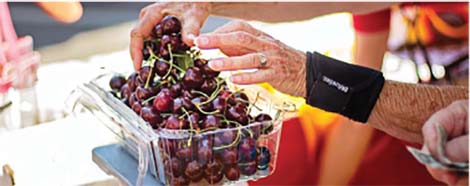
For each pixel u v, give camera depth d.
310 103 1.22
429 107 1.21
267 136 1.16
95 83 1.37
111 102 1.24
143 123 1.11
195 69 1.14
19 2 4.29
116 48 3.76
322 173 1.71
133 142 1.21
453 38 1.69
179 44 1.18
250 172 1.16
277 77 1.19
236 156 1.12
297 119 1.78
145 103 1.16
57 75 2.43
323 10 1.71
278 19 1.66
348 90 1.19
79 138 1.48
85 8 4.43
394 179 1.67
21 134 1.60
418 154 1.00
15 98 1.83
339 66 1.20
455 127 1.03
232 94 1.16
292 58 1.20
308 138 1.76
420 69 1.75
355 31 1.90
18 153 1.49
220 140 1.10
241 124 1.12
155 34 1.26
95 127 1.52
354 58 1.93
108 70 1.49
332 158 1.72
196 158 1.10
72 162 1.42
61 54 3.62
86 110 1.39
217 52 1.28
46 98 1.94
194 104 1.11
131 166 1.24
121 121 1.16
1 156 1.48
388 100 1.21
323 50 2.22
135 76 1.23
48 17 4.18
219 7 1.50
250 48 1.19
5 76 1.79
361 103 1.20
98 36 3.99
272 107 1.21
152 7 1.32
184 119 1.09
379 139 1.69
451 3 1.67
